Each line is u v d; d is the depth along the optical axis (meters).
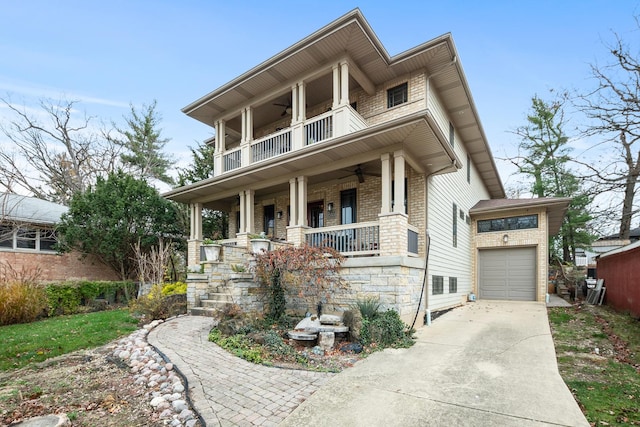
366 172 10.16
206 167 17.91
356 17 8.55
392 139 7.77
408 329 7.23
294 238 9.50
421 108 9.77
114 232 13.67
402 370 4.82
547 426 3.21
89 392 4.12
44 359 5.45
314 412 3.45
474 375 4.62
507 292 13.89
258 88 11.48
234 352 5.30
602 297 11.26
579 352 5.93
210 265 9.12
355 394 3.92
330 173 10.47
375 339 6.27
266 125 14.22
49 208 15.68
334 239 8.89
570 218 18.06
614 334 7.04
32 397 3.97
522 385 4.25
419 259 8.48
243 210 11.27
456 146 13.07
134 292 12.68
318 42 9.24
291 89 11.02
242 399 3.71
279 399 3.74
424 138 7.71
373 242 8.13
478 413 3.47
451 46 9.10
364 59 9.81
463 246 13.62
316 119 10.03
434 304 9.60
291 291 8.58
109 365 5.11
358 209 10.73
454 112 12.13
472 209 14.62
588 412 3.58
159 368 4.72
